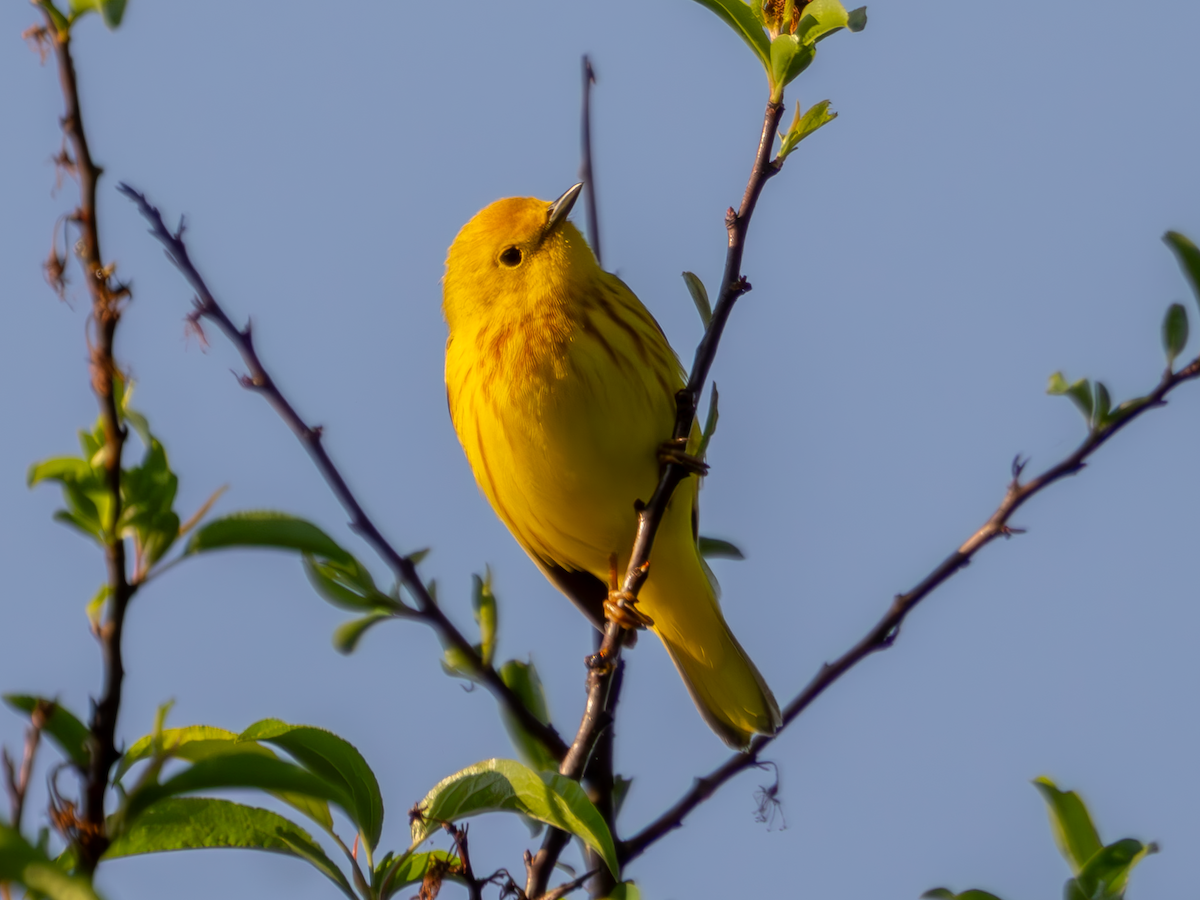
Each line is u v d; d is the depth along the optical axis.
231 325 9.28
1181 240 10.11
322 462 9.87
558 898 8.57
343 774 8.54
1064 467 10.88
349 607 10.37
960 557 11.31
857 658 11.56
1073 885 8.55
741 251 10.79
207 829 8.40
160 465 7.27
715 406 10.84
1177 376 10.39
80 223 7.03
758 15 10.84
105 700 6.73
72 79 7.06
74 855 7.04
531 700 11.53
